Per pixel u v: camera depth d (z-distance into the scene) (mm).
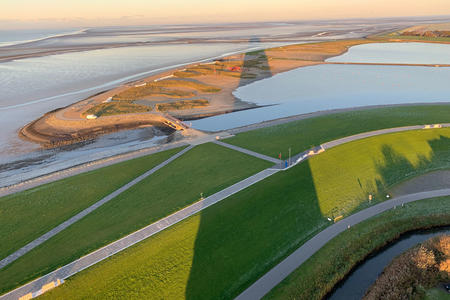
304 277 27438
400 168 46062
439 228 34625
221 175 43781
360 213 36250
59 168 50750
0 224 35062
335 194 39625
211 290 26312
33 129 68375
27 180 46375
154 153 52406
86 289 25891
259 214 35312
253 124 67188
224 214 35031
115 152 56844
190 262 28828
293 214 35625
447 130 56812
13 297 25250
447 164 46969
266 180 41812
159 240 31172
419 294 25703
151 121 72688
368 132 57469
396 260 29406
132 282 26609
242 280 27266
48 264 28625
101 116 75125
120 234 32250
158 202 37969
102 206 37906
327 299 26625
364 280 28406
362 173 44438
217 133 61500
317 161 47000
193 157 50188
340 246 30953
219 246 30797
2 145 60750
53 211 37312
